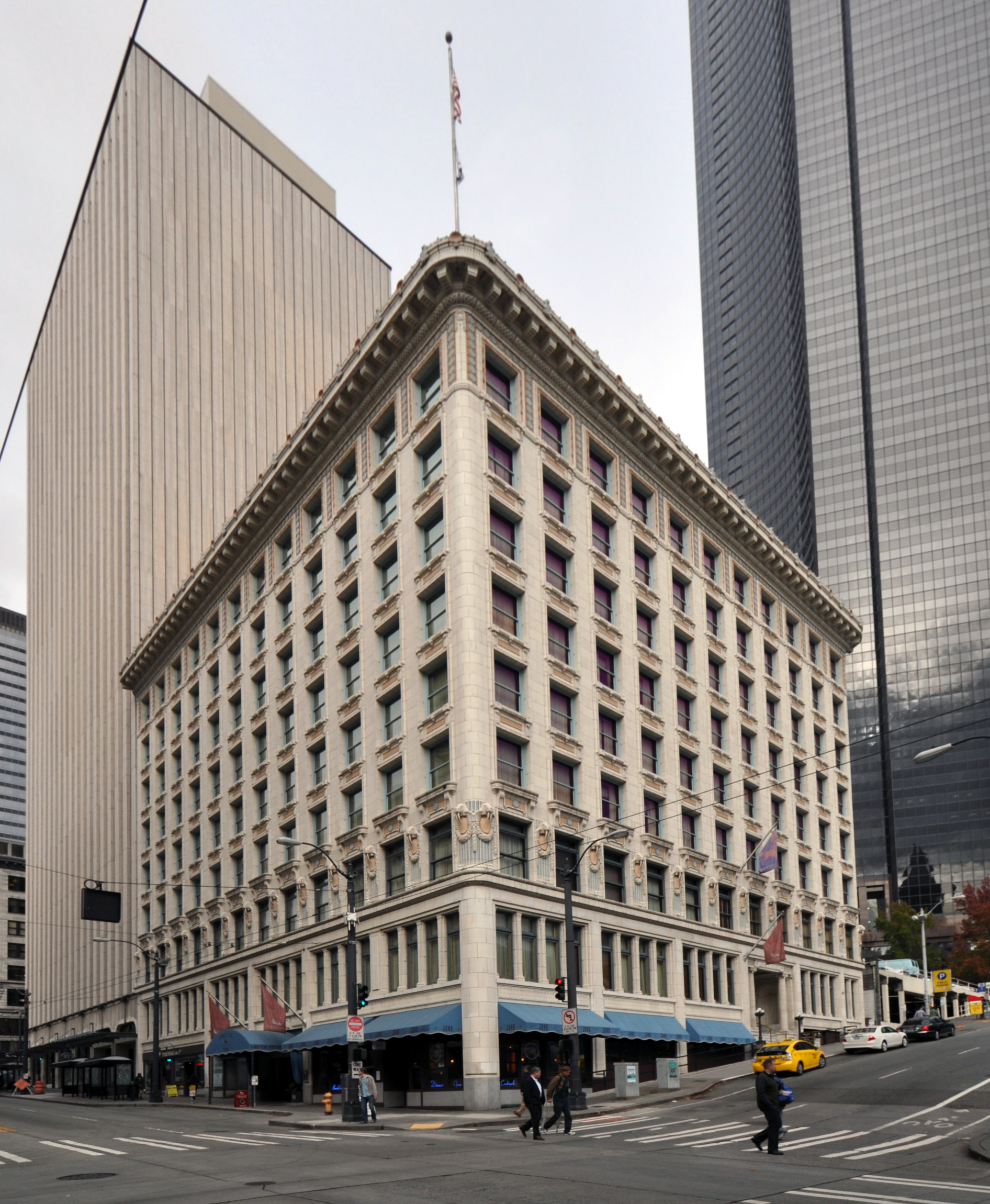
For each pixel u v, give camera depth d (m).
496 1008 38.03
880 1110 30.75
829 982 66.19
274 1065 53.22
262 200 115.94
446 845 41.03
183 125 108.12
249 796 57.91
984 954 114.12
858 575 181.88
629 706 49.25
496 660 42.22
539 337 46.34
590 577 48.19
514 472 45.38
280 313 113.81
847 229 195.12
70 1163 23.39
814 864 66.38
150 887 73.31
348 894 35.94
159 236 101.12
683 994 49.09
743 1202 15.65
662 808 50.75
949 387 180.50
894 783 173.25
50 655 113.75
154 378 95.44
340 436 51.72
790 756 65.00
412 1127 31.14
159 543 90.56
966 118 188.75
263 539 59.25
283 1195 16.78
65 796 101.12
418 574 44.06
